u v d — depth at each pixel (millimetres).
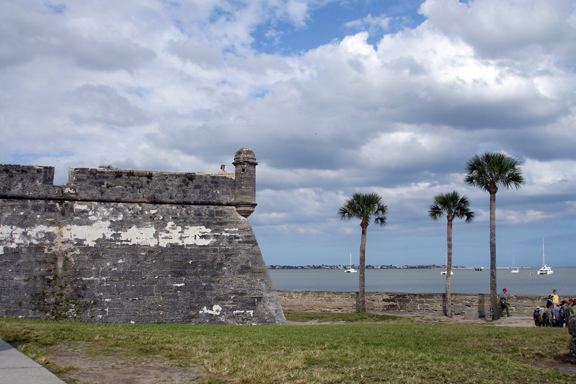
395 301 32969
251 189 23125
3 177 20766
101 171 21812
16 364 9312
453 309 31406
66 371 9602
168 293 21125
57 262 20453
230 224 22750
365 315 29922
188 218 22328
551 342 13914
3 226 20297
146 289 20969
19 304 19672
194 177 22812
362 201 34844
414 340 14734
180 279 21438
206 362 10789
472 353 12828
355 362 11469
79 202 21359
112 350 11742
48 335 12773
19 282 19891
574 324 11758
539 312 21625
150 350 11945
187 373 10023
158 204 22203
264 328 18359
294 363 10984
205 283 21641
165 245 21703
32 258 20250
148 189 22172
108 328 15852
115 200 21703
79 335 13273
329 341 14336
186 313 21062
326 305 34250
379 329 18078
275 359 11398
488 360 11828
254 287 22094
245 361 11039
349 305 33812
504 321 27172
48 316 19688
